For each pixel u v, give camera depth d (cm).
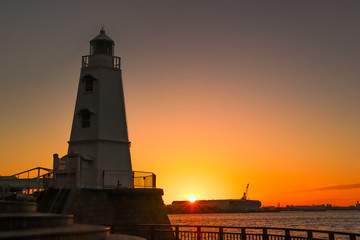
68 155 3994
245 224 15300
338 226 12825
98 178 3959
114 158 4356
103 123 4369
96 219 3538
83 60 4609
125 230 3198
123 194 3778
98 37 4669
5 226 1486
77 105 4506
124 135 4481
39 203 3388
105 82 4506
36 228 1591
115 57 4678
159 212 3819
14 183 3653
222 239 2456
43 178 3662
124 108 4578
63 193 3462
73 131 4447
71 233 1480
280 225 14288
